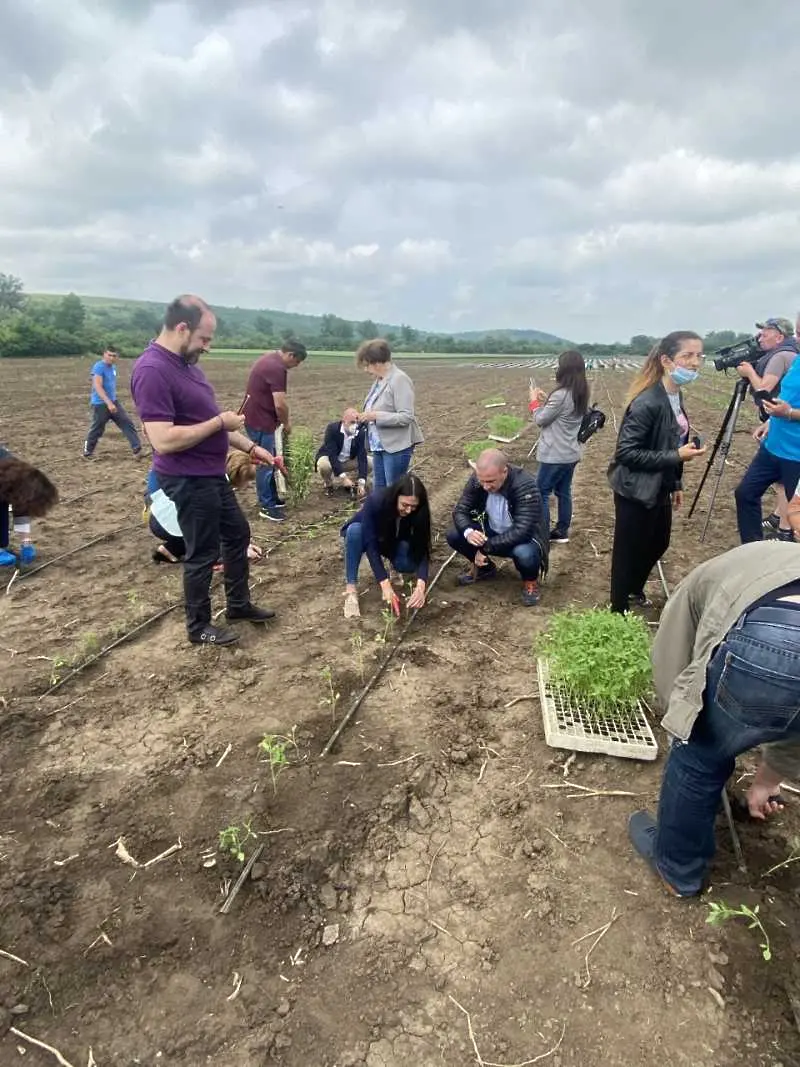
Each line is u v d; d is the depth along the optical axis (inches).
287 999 94.0
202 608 185.6
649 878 113.5
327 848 118.8
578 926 105.0
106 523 302.0
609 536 299.9
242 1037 89.0
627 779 137.9
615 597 195.2
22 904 107.6
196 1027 90.4
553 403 254.5
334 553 267.1
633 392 180.5
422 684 172.2
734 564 93.5
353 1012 92.4
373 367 247.3
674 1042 88.5
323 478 357.7
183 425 169.6
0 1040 88.9
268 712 158.9
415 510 196.4
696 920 105.7
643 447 176.6
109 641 191.5
